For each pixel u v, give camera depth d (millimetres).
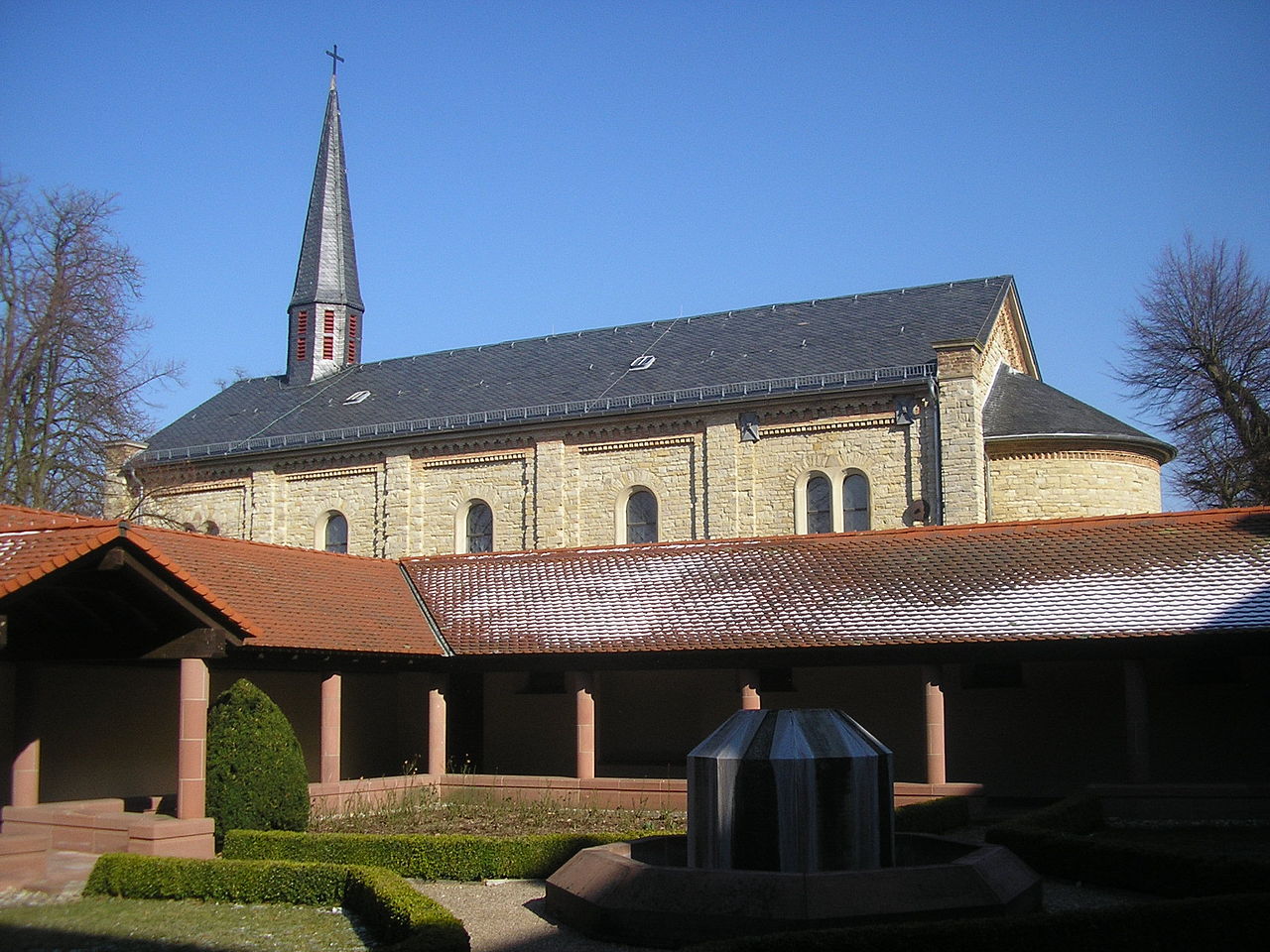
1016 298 41281
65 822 19594
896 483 35094
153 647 20125
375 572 31703
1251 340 49438
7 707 22109
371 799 26078
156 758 25234
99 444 41188
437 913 13680
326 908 16594
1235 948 12750
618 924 14211
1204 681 27547
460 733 33781
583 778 26625
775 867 14633
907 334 38625
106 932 15172
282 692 29531
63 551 18609
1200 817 22484
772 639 25609
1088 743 28094
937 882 13812
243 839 19469
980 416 35312
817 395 36000
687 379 40125
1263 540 25500
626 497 39188
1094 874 16984
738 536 36906
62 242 40625
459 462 41781
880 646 24641
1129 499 35688
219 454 46000
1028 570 26375
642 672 32531
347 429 43969
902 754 29484
